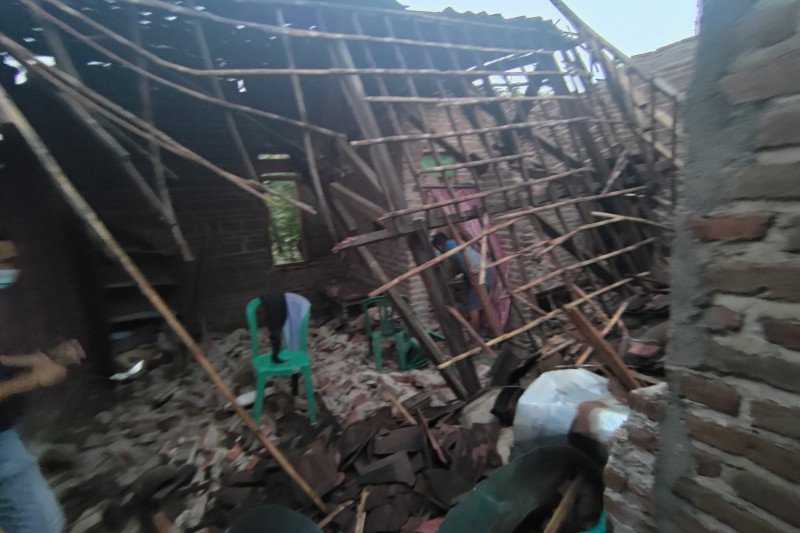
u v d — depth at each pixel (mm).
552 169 5480
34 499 1642
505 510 1732
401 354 4707
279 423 3477
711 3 1013
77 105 1981
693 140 1097
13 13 2586
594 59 4805
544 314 3576
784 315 948
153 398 3863
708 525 1179
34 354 1715
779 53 896
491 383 3160
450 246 4730
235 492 2580
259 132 4508
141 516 2449
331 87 4125
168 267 5000
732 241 1031
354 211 6688
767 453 1014
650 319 3723
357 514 2244
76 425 3232
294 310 3850
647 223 4363
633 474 1479
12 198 2820
